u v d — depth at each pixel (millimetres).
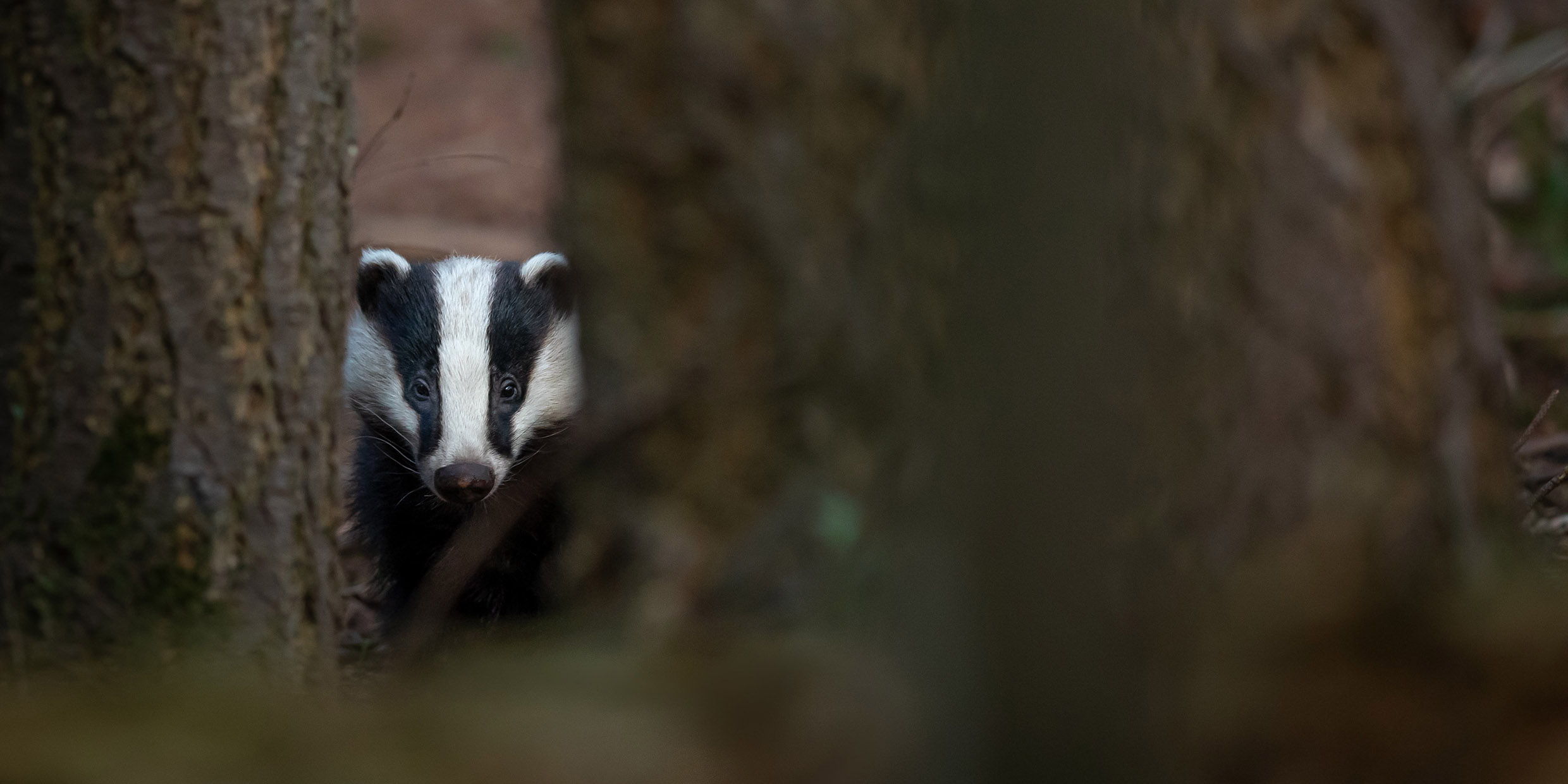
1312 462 8922
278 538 9016
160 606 8992
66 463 8984
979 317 7953
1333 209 8922
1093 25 7797
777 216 8891
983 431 7871
